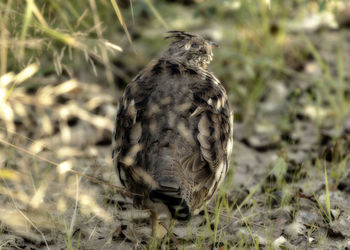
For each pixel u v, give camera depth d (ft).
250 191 34.91
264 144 43.16
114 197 33.27
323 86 49.34
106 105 44.86
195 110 26.48
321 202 33.06
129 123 26.45
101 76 49.65
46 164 36.27
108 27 49.55
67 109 28.53
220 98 28.09
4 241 27.81
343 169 37.37
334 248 28.96
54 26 37.99
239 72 54.90
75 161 37.76
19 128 41.65
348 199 34.12
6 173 25.39
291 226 30.58
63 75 45.32
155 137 25.29
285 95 52.75
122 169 26.02
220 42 58.23
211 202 33.37
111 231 29.68
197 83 28.22
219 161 26.43
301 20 63.36
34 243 28.35
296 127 47.11
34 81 39.32
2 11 32.83
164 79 28.19
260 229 30.60
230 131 28.40
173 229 30.58
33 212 30.32
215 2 54.90
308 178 36.52
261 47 57.82
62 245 28.60
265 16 58.08
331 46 62.03
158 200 23.52
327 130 46.01
